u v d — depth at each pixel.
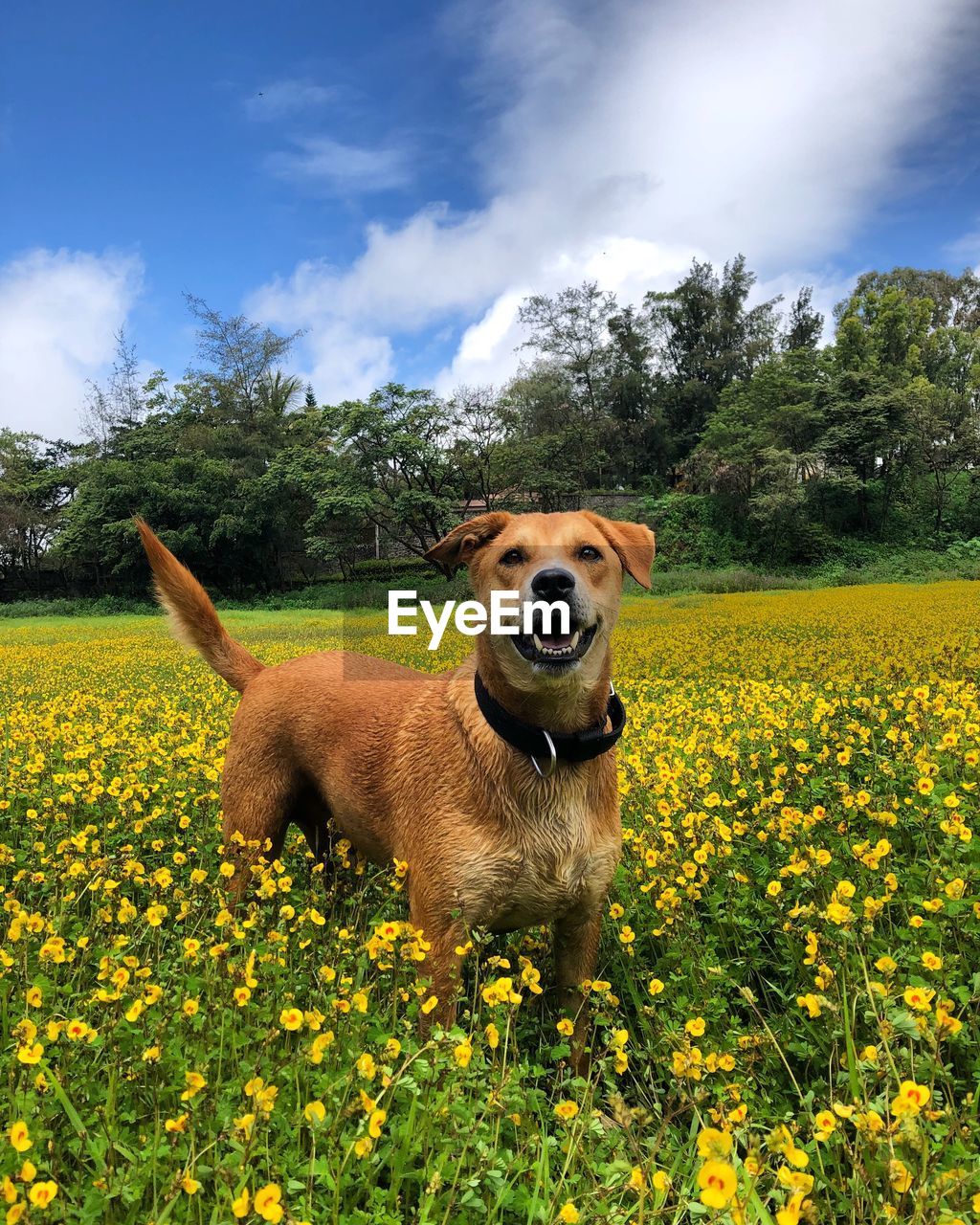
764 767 1.33
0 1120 0.60
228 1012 0.70
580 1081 0.64
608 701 0.89
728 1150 0.44
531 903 0.85
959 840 0.90
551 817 0.84
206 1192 0.56
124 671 3.65
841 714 1.53
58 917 0.84
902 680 2.05
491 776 0.84
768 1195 0.54
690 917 0.92
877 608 5.38
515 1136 0.63
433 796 0.87
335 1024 0.68
